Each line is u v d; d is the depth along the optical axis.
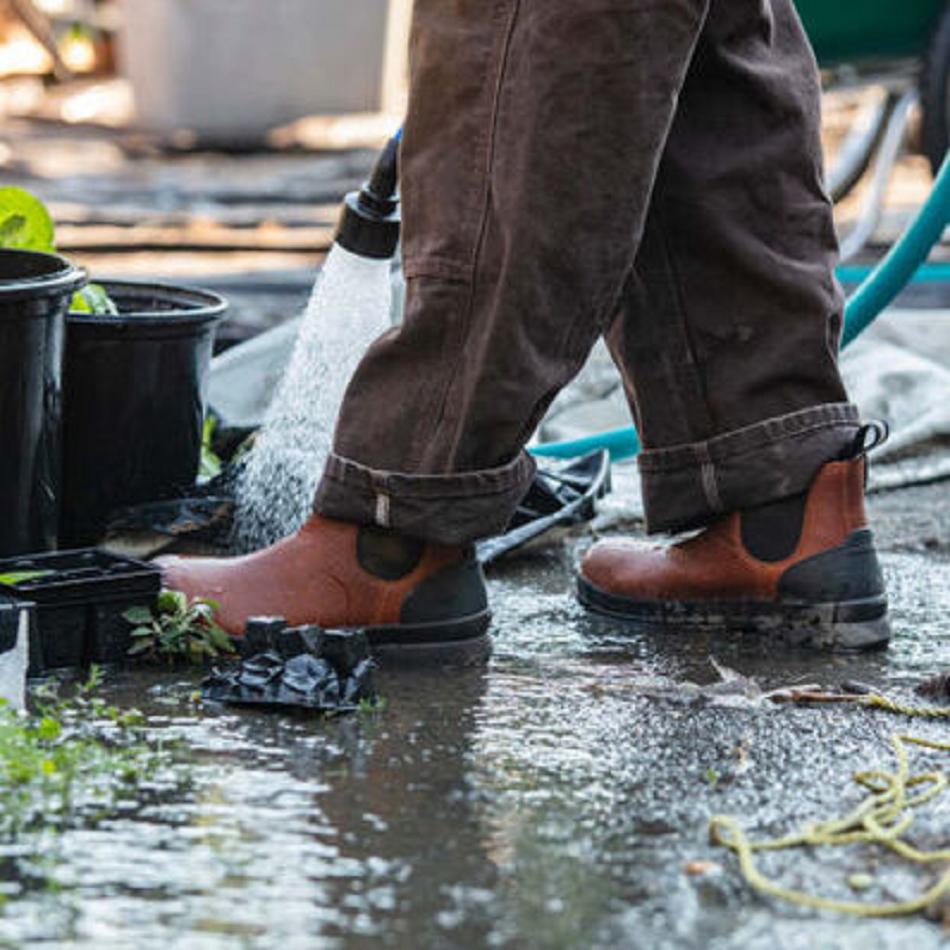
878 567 5.43
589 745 4.41
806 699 4.81
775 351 5.19
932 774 4.14
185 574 5.14
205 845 3.71
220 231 15.00
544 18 4.52
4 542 5.28
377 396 4.96
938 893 3.43
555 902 3.46
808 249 5.19
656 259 5.18
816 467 5.30
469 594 5.21
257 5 19.11
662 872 3.61
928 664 5.25
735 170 5.08
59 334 5.37
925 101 13.65
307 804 3.96
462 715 4.64
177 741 4.37
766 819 3.91
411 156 4.77
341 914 3.40
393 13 19.53
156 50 19.45
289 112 19.55
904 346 9.70
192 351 6.00
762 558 5.39
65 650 4.96
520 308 4.66
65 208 15.60
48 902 3.42
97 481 5.89
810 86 5.19
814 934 3.33
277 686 4.66
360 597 5.10
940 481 7.96
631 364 5.29
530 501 6.52
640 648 5.37
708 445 5.27
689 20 4.59
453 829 3.83
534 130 4.56
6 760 4.09
